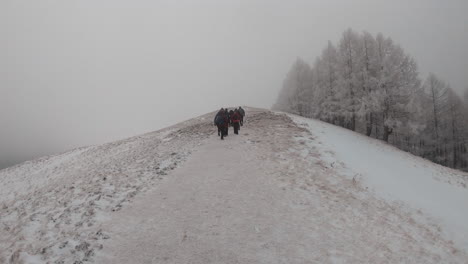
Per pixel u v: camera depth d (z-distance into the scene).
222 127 17.25
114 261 6.37
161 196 9.62
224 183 10.52
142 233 7.43
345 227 7.91
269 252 6.68
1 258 6.62
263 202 9.06
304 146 15.28
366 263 6.48
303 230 7.60
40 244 7.04
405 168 16.80
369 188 10.94
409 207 9.91
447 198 12.32
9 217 9.41
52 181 16.50
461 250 7.68
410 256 6.99
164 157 14.67
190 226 7.73
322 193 9.95
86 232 7.44
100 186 10.94
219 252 6.66
